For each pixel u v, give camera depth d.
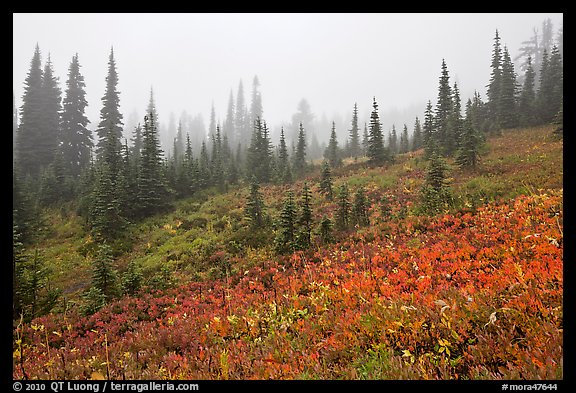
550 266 6.71
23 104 44.25
